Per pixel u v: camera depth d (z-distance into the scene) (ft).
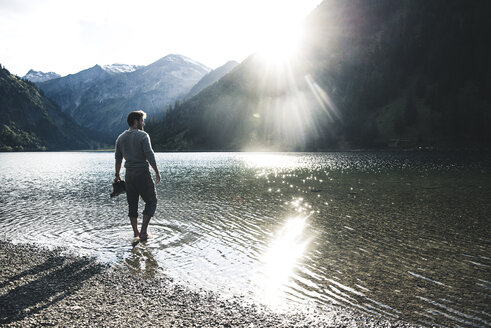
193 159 287.28
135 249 27.20
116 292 19.10
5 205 52.24
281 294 18.63
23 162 280.92
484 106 473.67
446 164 170.60
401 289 19.15
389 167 151.33
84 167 190.19
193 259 24.70
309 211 45.83
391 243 29.37
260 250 27.14
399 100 574.97
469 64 569.23
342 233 33.17
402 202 53.67
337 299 17.88
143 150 28.22
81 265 23.57
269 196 61.41
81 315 16.29
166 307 17.20
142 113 28.96
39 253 26.61
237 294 18.71
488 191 66.69
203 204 51.80
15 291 19.33
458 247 27.99
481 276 21.20
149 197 29.68
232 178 101.65
